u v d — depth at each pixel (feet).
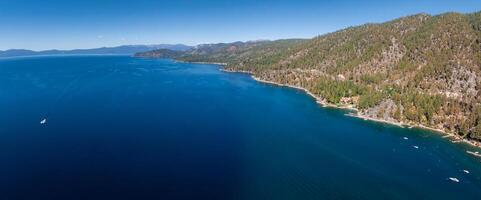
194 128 644.27
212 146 544.62
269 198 389.60
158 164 463.01
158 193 385.70
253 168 466.29
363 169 475.72
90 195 374.63
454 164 502.38
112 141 549.13
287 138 604.49
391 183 435.12
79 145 524.93
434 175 462.19
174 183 411.34
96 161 463.83
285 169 467.11
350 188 419.33
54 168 437.58
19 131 591.37
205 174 440.04
